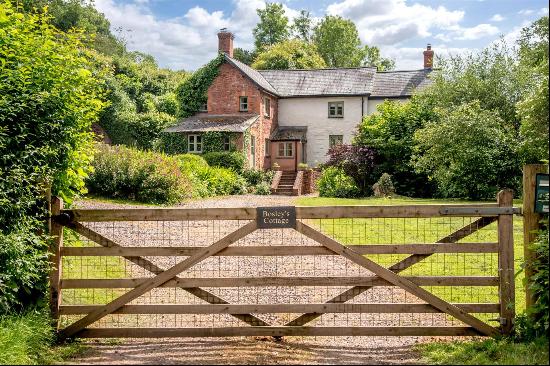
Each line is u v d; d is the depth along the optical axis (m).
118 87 37.47
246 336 6.09
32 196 5.78
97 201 17.36
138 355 5.36
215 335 5.84
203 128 30.28
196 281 5.85
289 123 36.66
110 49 58.25
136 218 5.88
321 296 7.61
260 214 5.79
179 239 11.38
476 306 5.76
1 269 5.43
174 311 5.86
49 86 6.33
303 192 29.34
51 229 5.91
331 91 35.84
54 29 6.80
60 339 5.82
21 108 5.86
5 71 6.06
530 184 5.65
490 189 21.23
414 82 36.44
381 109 28.61
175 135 30.69
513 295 5.71
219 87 32.72
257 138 32.38
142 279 5.85
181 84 33.25
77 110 6.50
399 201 21.00
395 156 26.78
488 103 24.42
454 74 26.47
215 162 29.16
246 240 11.59
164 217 5.86
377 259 9.49
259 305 5.83
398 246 5.78
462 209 5.75
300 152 35.09
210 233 12.28
